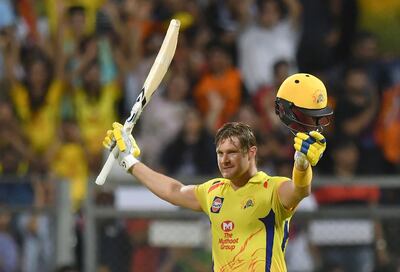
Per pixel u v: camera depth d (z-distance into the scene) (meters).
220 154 21.66
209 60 43.09
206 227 34.62
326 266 35.22
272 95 42.62
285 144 41.41
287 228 21.72
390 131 43.03
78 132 41.66
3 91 41.97
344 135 42.75
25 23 43.06
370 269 35.16
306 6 44.56
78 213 35.47
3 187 34.75
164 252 34.62
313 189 36.00
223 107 42.50
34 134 41.53
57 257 34.62
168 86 42.56
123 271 34.56
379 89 43.75
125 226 34.59
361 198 35.69
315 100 20.59
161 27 43.78
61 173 41.03
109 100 42.47
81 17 42.84
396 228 35.16
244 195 21.64
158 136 42.09
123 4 43.75
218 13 44.25
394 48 45.28
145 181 22.94
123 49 43.09
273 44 43.69
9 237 34.72
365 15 45.69
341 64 44.50
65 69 42.41
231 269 21.53
